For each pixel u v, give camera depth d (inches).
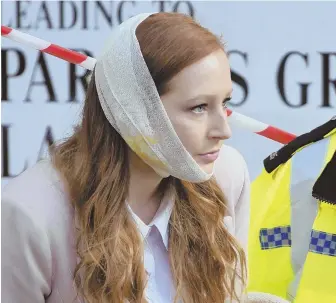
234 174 158.9
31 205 132.0
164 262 142.2
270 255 160.6
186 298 143.5
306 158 160.4
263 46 243.1
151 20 130.3
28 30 243.0
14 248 131.1
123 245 133.8
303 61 243.4
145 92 128.9
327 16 243.1
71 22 243.3
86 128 138.0
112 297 132.2
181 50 126.3
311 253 156.5
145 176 139.0
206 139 130.5
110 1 242.8
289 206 160.4
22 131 245.6
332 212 155.7
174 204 144.2
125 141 134.5
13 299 132.6
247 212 161.3
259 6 242.8
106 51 133.0
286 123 244.4
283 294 160.2
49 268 132.5
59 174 137.2
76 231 134.1
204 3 242.8
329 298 154.3
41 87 244.2
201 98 127.6
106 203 134.7
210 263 145.1
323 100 244.1
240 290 154.2
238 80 243.4
